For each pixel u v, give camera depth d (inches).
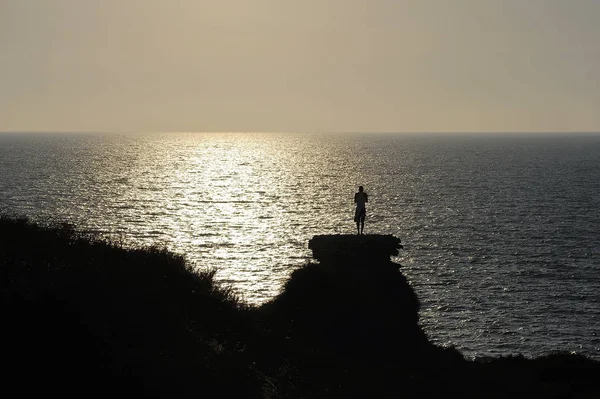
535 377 981.2
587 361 1092.5
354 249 1159.6
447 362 960.9
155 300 654.5
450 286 2758.4
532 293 2674.7
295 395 589.0
